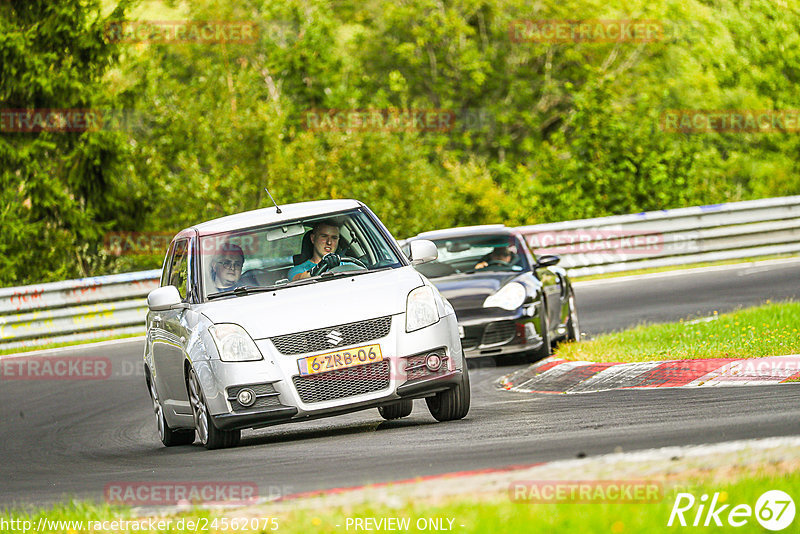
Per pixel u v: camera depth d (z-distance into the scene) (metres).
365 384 30.75
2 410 50.41
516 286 47.84
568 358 42.50
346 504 19.41
